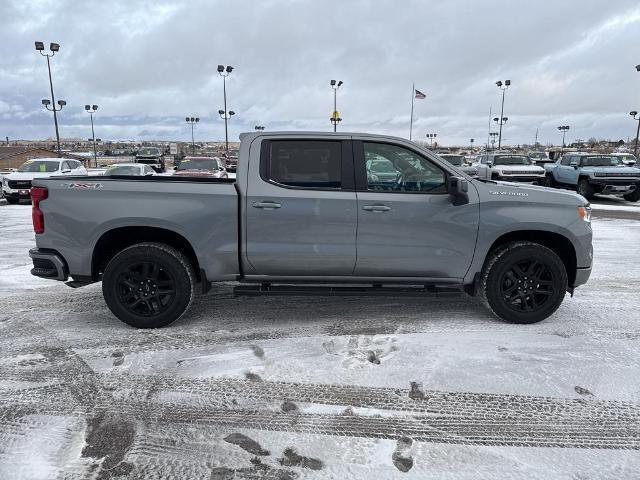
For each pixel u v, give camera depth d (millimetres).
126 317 4215
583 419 2879
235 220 4109
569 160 18219
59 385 3277
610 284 5887
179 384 3289
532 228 4191
